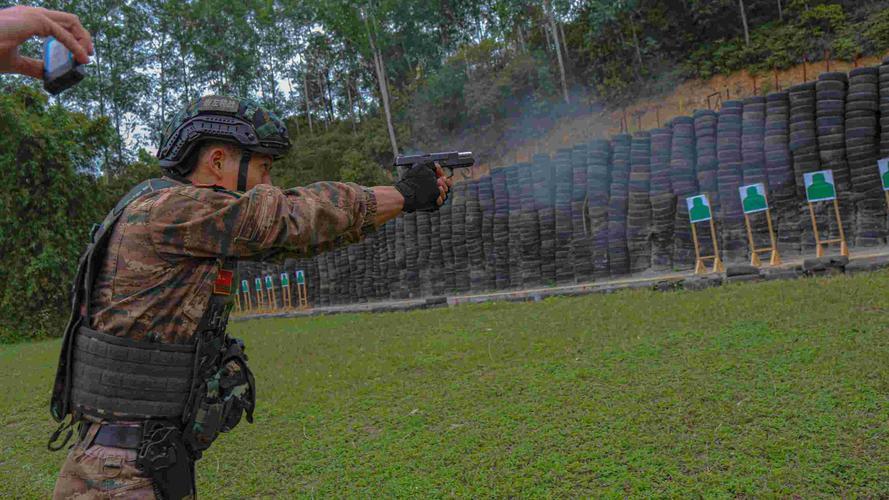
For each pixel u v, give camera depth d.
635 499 2.91
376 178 24.28
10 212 17.19
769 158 10.34
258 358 7.89
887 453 2.96
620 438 3.59
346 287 18.91
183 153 1.61
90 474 1.44
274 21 31.64
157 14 32.09
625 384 4.53
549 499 3.03
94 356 1.46
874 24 15.63
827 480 2.83
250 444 4.46
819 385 3.85
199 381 1.56
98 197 19.72
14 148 17.28
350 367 6.54
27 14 1.20
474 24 28.17
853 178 9.57
